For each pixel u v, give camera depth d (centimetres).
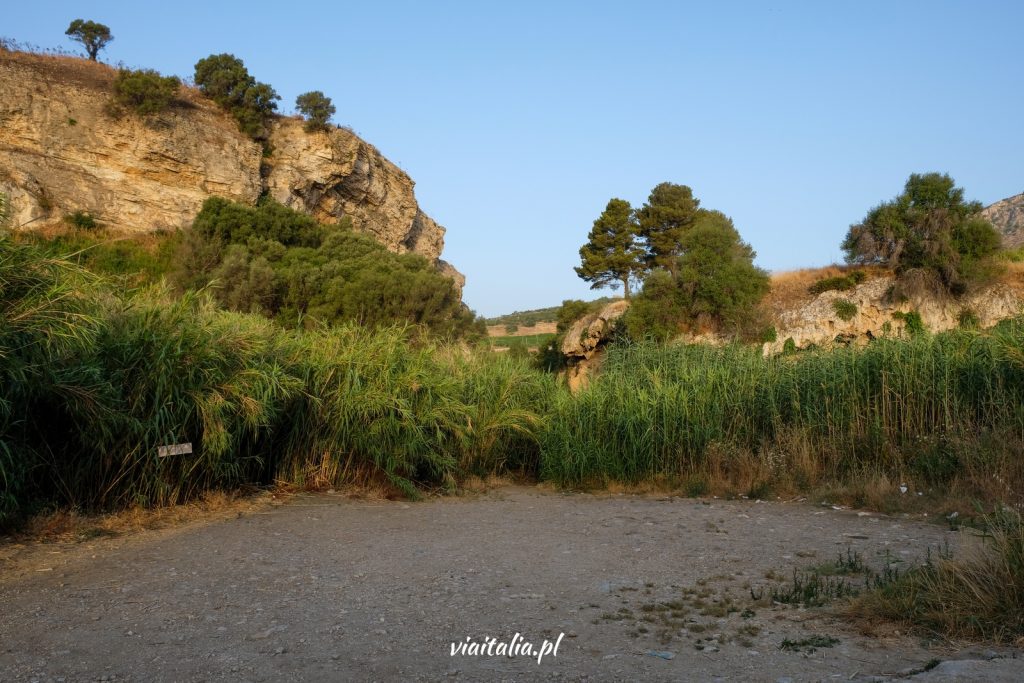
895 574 613
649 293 3547
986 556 533
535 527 905
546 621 542
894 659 444
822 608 559
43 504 841
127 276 1029
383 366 1210
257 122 4609
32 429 847
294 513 969
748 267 3494
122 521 853
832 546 784
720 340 3306
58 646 472
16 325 748
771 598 588
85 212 3812
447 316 3173
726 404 1310
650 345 1872
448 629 522
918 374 1184
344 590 621
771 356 1566
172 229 4031
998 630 467
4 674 422
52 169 3772
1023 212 6681
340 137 5022
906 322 3319
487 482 1279
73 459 877
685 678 425
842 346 1455
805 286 3747
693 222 5444
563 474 1253
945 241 3309
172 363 920
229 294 2941
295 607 570
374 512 999
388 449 1148
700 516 973
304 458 1152
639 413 1264
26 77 3844
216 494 1004
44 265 796
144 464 916
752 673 430
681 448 1250
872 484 1045
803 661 448
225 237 3625
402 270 3275
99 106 3984
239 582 638
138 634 498
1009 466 986
